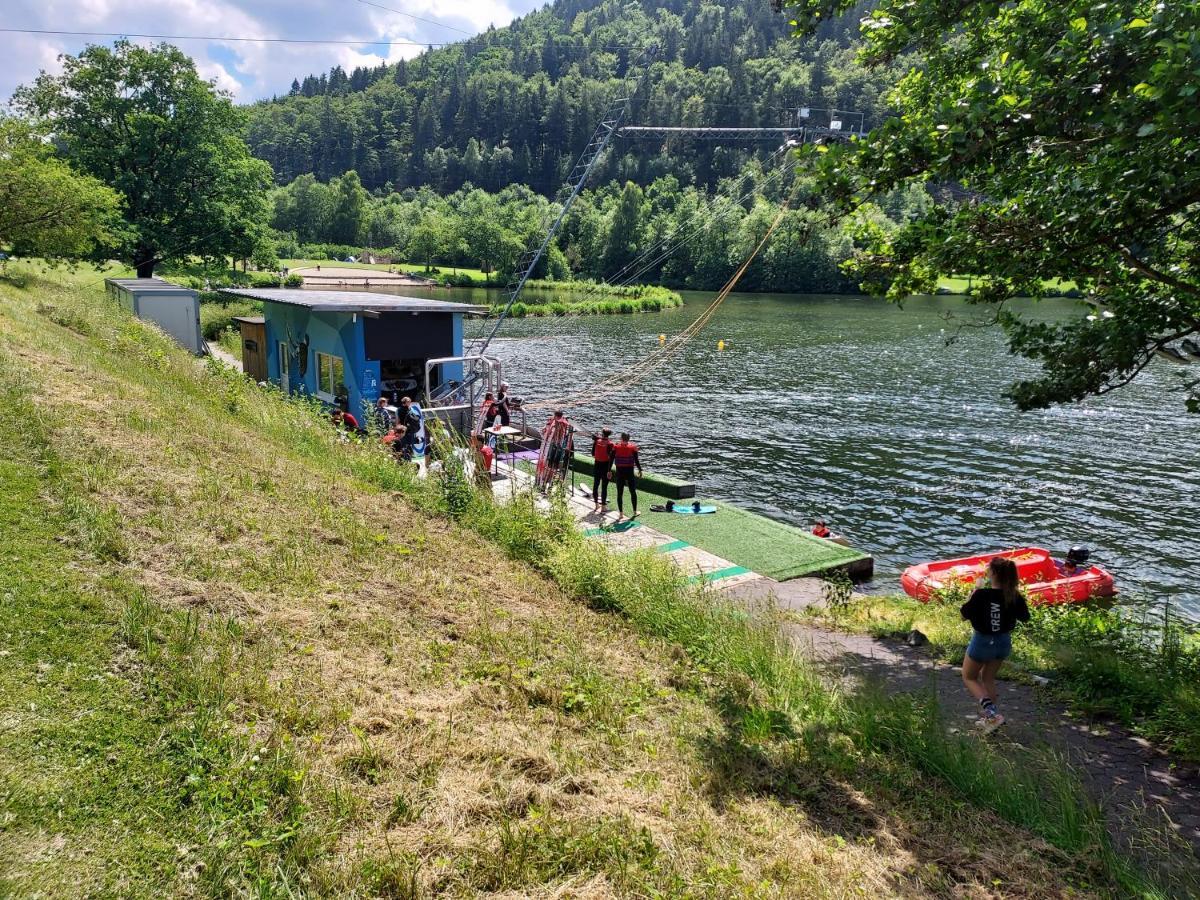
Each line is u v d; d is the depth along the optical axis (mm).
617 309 80125
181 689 4945
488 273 122000
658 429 30500
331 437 14547
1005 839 5211
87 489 7465
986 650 7309
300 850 3977
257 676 5363
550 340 57125
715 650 8344
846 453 27172
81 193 32219
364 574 7887
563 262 120250
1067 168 8812
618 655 7797
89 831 3693
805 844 4879
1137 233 9148
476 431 19281
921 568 14078
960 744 6391
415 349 20906
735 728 6512
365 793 4570
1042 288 11117
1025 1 9039
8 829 3543
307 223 167000
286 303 21375
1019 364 46156
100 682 4730
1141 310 10047
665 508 17531
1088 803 5586
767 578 13820
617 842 4500
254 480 9609
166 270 57781
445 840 4305
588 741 5773
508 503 12633
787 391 38094
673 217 123250
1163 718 7312
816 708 7207
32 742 4082
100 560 6211
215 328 41094
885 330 63250
